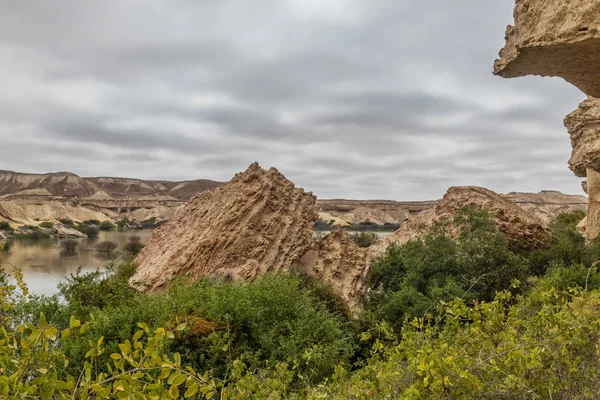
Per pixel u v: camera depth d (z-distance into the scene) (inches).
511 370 175.8
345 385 210.8
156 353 121.7
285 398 222.4
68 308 437.7
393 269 778.8
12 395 106.2
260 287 494.0
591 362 187.9
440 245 749.9
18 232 3321.9
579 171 1280.8
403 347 201.6
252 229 805.2
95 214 5196.9
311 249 877.2
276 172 948.6
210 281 666.2
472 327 203.6
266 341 393.1
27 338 119.2
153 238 1047.0
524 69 477.7
